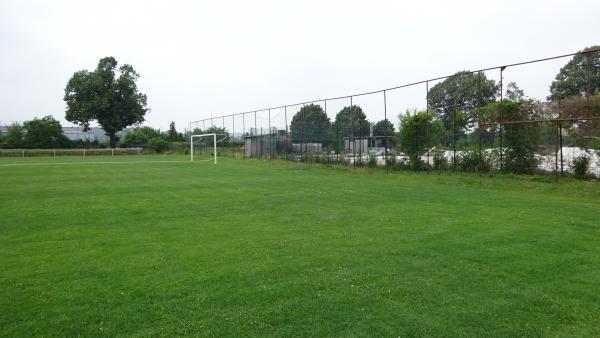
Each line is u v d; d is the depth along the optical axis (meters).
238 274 5.25
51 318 4.04
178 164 29.53
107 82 56.34
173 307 4.26
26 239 7.22
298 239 7.09
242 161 32.78
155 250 6.45
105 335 3.70
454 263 5.67
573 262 5.70
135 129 62.56
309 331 3.72
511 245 6.59
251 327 3.81
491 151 16.92
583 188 12.82
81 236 7.44
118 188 14.73
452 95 18.42
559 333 3.72
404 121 20.48
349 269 5.43
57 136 55.50
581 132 14.48
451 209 10.00
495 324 3.87
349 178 18.52
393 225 8.19
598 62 14.12
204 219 8.99
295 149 29.88
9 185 15.74
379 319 3.96
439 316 4.02
